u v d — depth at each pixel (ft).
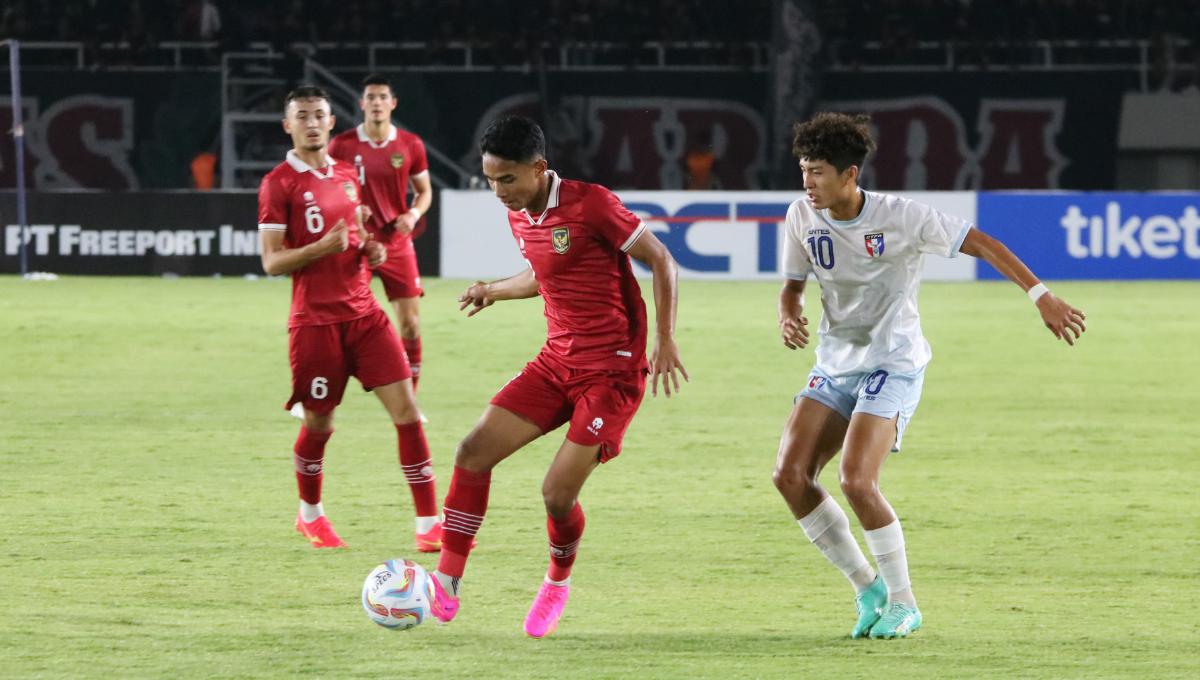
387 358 75.46
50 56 320.70
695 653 56.24
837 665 54.60
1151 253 246.68
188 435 107.96
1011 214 245.65
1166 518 82.79
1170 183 318.24
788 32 294.25
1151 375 144.25
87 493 87.25
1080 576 69.46
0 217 242.99
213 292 218.79
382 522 80.94
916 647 57.26
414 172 119.03
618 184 312.29
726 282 243.81
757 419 117.91
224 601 63.57
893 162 312.29
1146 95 312.50
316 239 75.72
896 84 309.83
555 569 59.41
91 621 59.98
